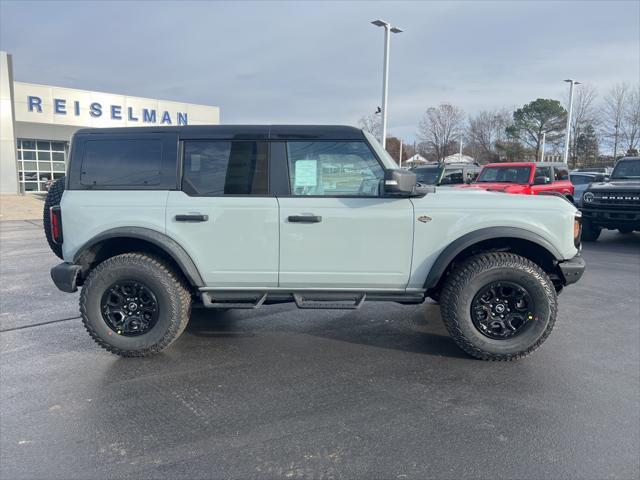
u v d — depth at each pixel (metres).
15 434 3.03
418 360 4.21
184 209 4.15
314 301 4.32
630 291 6.56
